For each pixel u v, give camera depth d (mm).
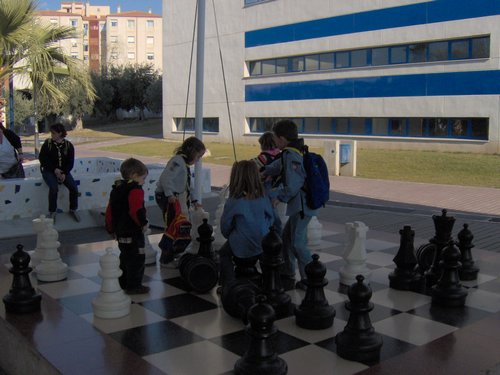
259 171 5586
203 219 6184
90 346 4207
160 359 4020
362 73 30078
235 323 4781
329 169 19344
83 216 10055
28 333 4473
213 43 38188
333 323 4781
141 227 5383
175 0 40531
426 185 16156
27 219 9750
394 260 5891
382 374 3764
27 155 29125
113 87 63281
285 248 5883
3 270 6555
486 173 18703
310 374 3785
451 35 26250
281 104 34531
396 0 28172
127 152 32000
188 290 5715
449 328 4656
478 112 25594
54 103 13336
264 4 34562
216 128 39188
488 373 3770
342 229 9133
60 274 6121
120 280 5688
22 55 11445
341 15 30641
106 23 104250
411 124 28656
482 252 7508
